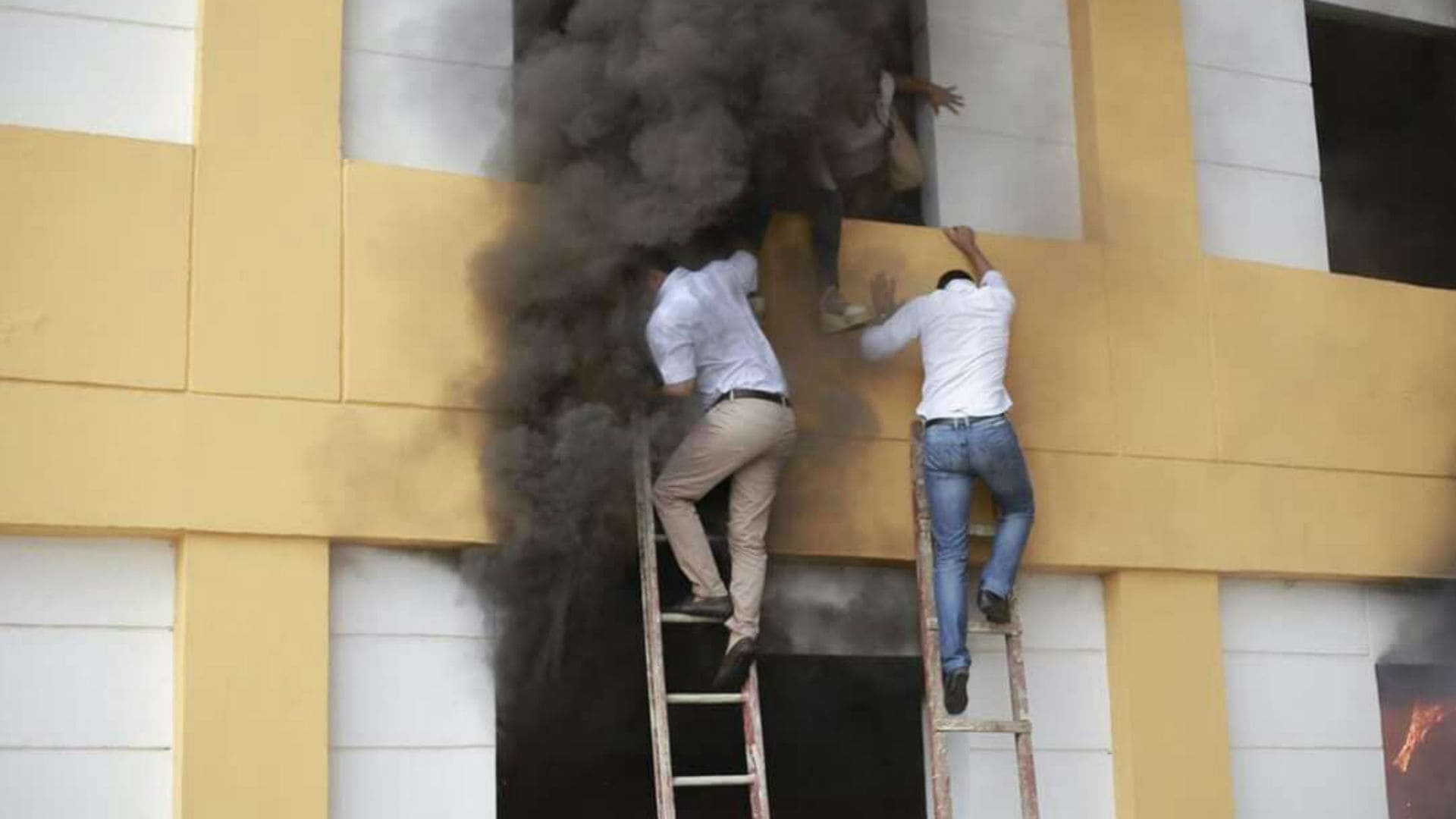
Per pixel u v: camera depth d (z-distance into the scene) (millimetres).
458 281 6973
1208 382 8391
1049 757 7855
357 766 6633
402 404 6801
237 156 6734
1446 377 9008
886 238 7848
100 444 6332
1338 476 8617
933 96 8172
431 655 6824
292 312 6699
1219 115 8930
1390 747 8641
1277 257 8922
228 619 6430
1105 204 8375
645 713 7207
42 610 6301
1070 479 7969
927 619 7270
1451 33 9922
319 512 6594
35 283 6355
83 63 6711
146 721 6379
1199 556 8188
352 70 7113
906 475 7656
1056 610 8023
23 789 6180
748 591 6910
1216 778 8031
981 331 7328
